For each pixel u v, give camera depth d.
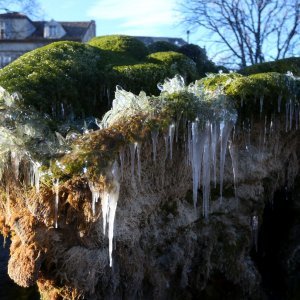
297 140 4.94
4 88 3.96
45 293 3.72
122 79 4.93
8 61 29.53
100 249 3.60
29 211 3.36
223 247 4.49
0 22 29.50
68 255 3.47
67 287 3.58
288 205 5.25
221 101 3.98
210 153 3.98
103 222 3.36
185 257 4.23
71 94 4.40
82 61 4.85
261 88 4.31
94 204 3.30
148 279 4.03
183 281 4.27
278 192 5.19
